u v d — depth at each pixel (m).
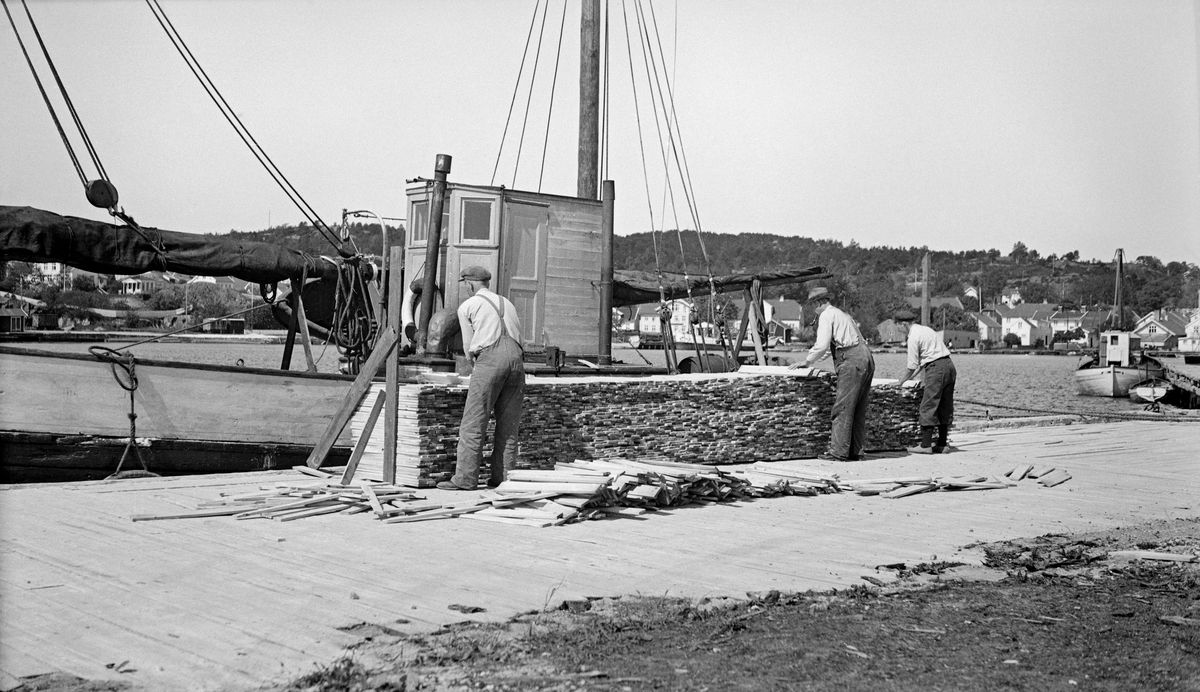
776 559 6.57
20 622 4.74
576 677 4.12
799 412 12.20
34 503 7.85
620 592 5.59
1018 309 165.88
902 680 4.17
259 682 4.02
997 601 5.55
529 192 12.59
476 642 4.55
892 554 6.85
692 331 15.15
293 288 12.13
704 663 4.32
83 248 10.12
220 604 5.13
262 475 9.64
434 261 11.52
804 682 4.11
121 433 9.41
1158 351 91.69
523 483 8.14
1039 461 12.79
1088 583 6.11
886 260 183.88
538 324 12.72
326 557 6.27
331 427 9.67
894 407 13.59
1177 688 4.15
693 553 6.68
